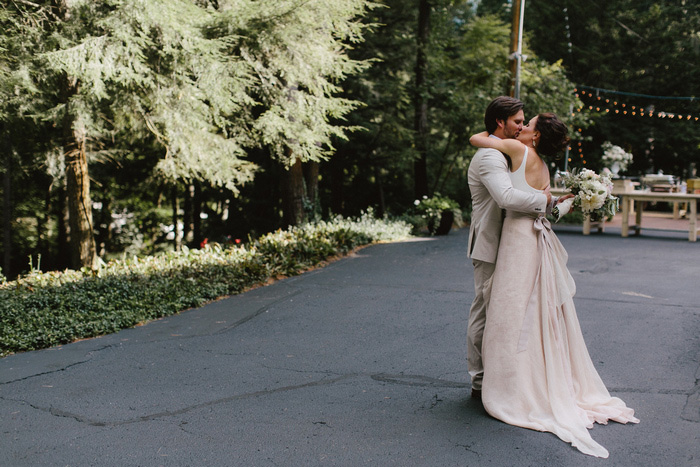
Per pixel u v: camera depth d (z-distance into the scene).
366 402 3.71
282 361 4.67
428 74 17.80
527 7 25.86
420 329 5.52
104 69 7.52
